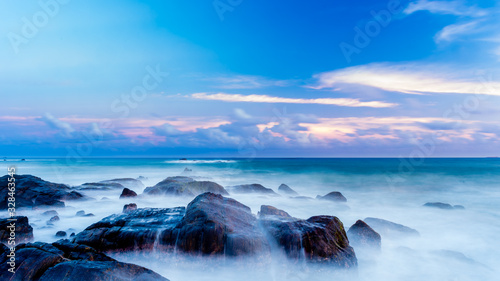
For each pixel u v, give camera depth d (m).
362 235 11.65
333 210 18.97
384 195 26.84
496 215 18.62
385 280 9.82
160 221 10.66
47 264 7.26
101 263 7.32
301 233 9.65
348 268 9.26
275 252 9.58
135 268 7.38
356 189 30.66
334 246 9.66
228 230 9.66
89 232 10.12
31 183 19.17
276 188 31.62
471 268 10.64
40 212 16.16
